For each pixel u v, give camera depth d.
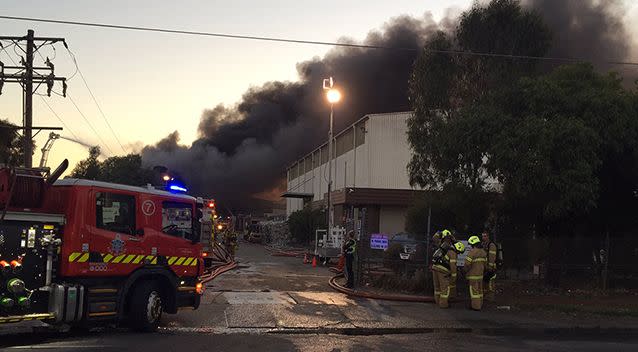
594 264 17.95
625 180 17.44
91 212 9.54
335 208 46.72
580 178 14.28
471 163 16.44
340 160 56.84
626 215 18.55
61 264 9.21
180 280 11.09
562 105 15.34
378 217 39.12
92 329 10.45
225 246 28.62
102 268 9.59
